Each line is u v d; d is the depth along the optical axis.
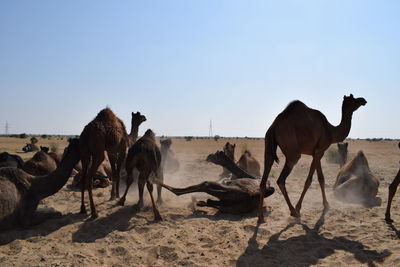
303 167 18.88
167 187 8.02
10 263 5.44
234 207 8.13
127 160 8.14
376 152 33.19
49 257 5.68
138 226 7.18
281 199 9.98
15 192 7.01
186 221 7.59
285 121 7.23
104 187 11.67
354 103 7.89
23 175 7.35
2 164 10.59
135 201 9.45
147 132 8.62
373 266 5.21
